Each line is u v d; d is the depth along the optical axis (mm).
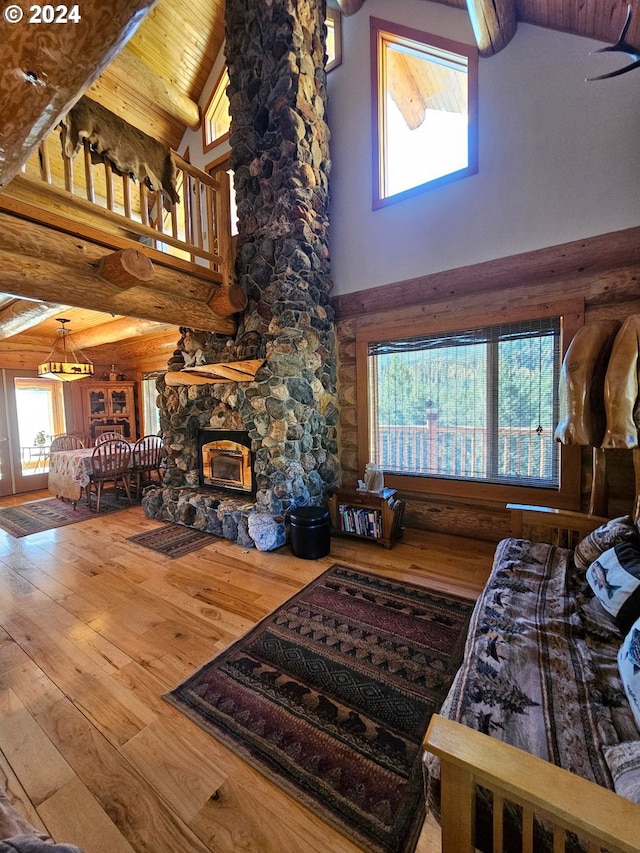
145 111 5129
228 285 3656
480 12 2719
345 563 3160
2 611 2475
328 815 1247
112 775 1372
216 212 3701
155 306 3236
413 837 1184
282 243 3639
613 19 2408
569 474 2980
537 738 1036
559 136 2916
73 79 680
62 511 4945
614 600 1528
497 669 1308
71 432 6914
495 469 3359
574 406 1990
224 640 2156
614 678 1261
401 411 3834
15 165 896
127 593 2699
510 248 3154
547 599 1750
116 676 1874
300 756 1449
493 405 3326
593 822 670
